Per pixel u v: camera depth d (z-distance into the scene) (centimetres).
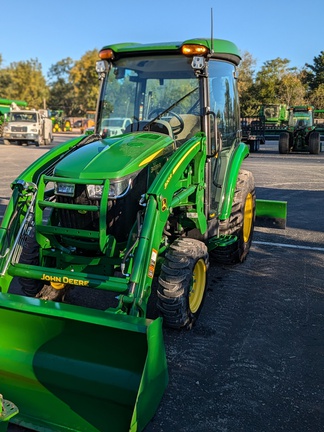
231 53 496
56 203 374
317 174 1573
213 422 304
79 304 482
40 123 2964
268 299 501
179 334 419
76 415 292
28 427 283
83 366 317
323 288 534
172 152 434
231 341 409
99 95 495
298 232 791
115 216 371
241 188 574
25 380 319
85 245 377
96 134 480
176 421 304
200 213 441
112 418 288
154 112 482
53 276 363
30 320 321
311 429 299
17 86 7644
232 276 570
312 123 2455
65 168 379
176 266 392
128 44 490
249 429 298
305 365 373
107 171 367
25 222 391
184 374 356
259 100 5900
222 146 518
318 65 6738
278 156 2267
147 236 346
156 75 477
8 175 1479
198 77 452
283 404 324
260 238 751
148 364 279
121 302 328
